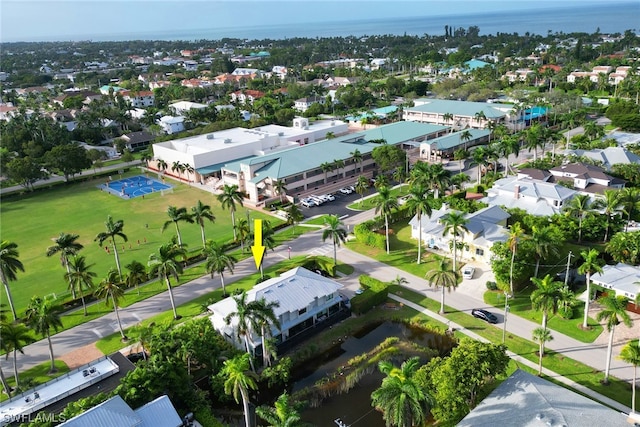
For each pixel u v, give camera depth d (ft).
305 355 236.02
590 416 163.84
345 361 233.14
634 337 227.61
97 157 610.24
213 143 578.66
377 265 321.11
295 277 266.36
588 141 534.78
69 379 214.48
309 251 347.97
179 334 217.97
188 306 282.77
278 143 598.75
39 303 231.30
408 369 167.32
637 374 205.36
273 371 217.56
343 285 296.71
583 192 380.99
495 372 185.26
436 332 246.27
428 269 310.24
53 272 338.13
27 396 202.39
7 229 423.23
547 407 166.09
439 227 334.85
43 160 555.28
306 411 201.77
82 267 278.87
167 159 571.69
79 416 166.71
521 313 255.50
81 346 251.39
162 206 463.01
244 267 330.13
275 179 451.53
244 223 328.49
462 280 292.20
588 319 244.01
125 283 285.23
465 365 181.78
